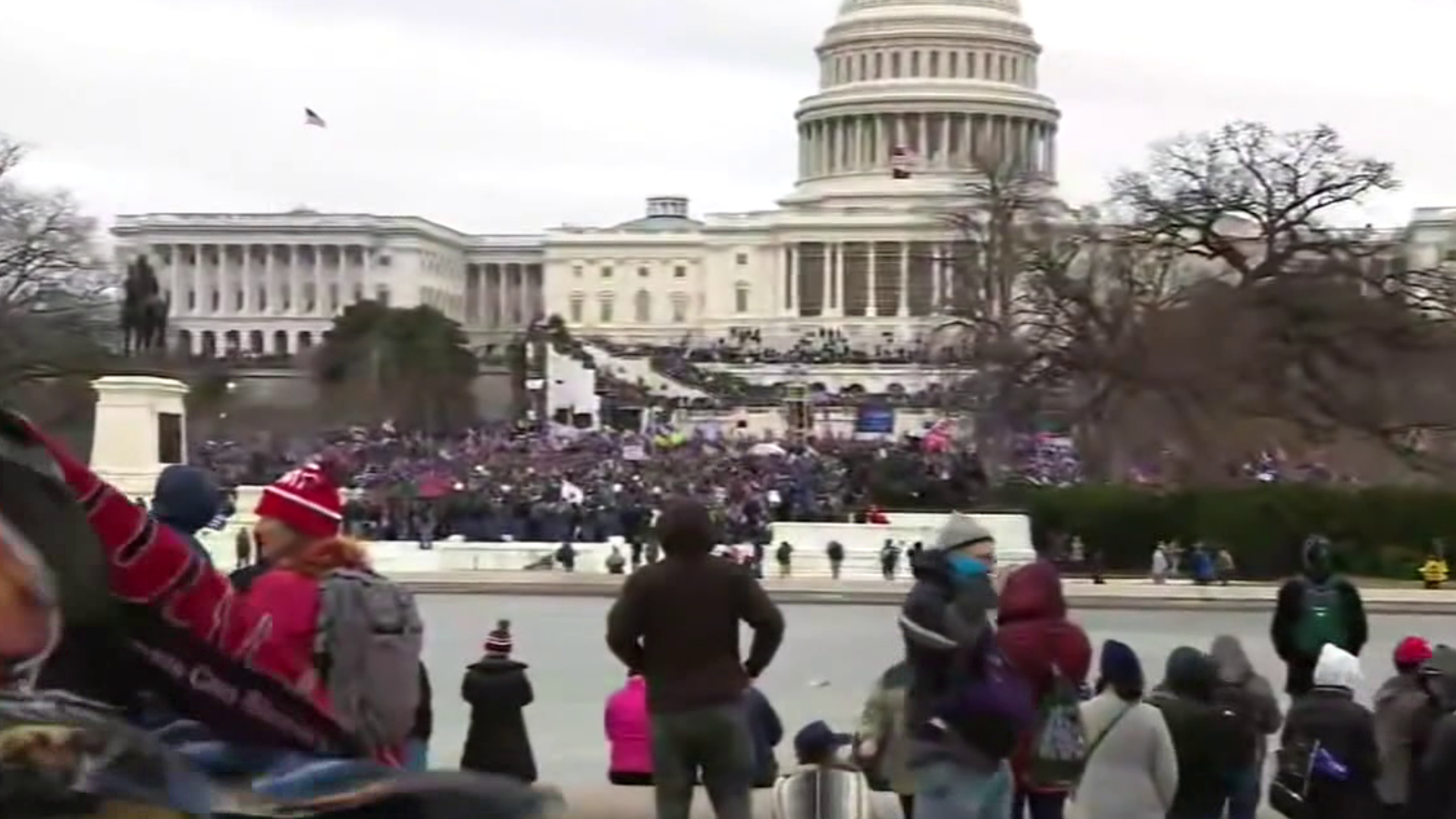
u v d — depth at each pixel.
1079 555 71.19
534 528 76.56
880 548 72.69
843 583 65.75
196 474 10.92
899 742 15.77
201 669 5.77
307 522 10.75
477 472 101.19
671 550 14.77
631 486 90.31
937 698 13.23
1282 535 69.31
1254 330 81.69
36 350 112.94
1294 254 86.38
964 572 13.74
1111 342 83.12
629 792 20.77
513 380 176.25
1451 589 64.19
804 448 125.94
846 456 112.19
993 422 89.19
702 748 14.54
